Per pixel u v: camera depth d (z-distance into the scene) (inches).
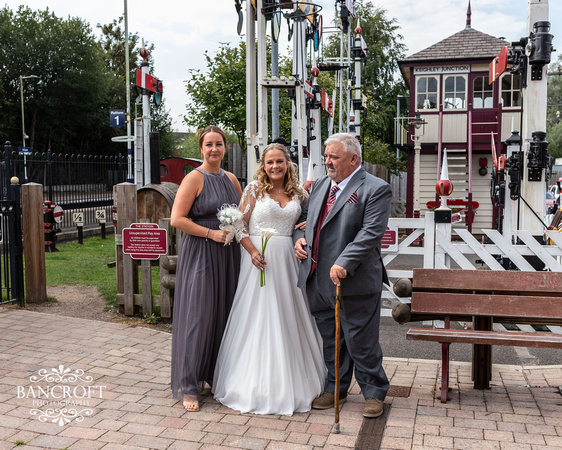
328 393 150.6
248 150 343.0
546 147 305.7
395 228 229.3
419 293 161.5
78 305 259.8
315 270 148.3
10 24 1701.5
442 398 150.9
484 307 157.5
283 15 363.6
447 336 146.3
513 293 161.2
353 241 140.0
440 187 223.0
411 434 131.7
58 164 586.6
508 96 630.5
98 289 290.5
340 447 126.1
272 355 146.1
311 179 211.6
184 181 155.6
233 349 151.9
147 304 236.2
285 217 152.0
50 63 1681.8
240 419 141.3
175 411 145.8
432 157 655.1
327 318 151.6
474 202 650.8
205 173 157.9
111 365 180.4
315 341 155.9
